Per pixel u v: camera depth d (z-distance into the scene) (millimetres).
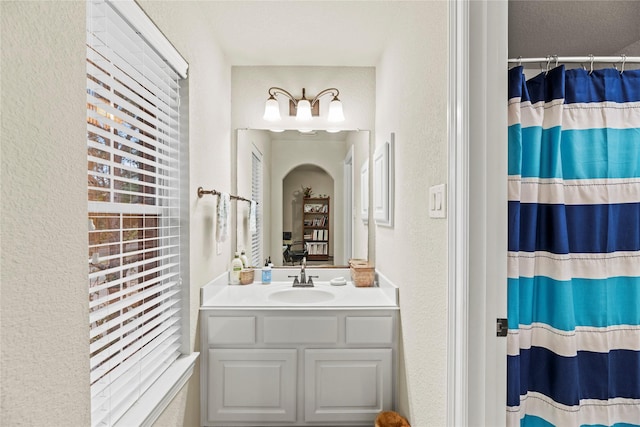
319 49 2414
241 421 1965
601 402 1390
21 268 672
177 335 1719
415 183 1661
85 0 869
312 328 1973
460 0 1155
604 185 1398
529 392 1430
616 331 1409
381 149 2289
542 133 1423
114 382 1191
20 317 670
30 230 693
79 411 844
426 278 1505
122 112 1206
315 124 2723
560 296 1361
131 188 1410
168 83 1620
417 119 1630
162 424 1432
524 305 1380
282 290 2346
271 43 2324
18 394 665
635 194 1398
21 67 672
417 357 1642
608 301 1395
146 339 1359
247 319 1955
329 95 2705
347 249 2721
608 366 1391
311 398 1980
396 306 1998
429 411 1478
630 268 1401
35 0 706
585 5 1528
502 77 1150
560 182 1386
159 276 1583
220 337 1946
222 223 2094
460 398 1147
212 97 2125
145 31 1263
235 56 2508
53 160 756
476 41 1138
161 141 1646
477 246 1129
